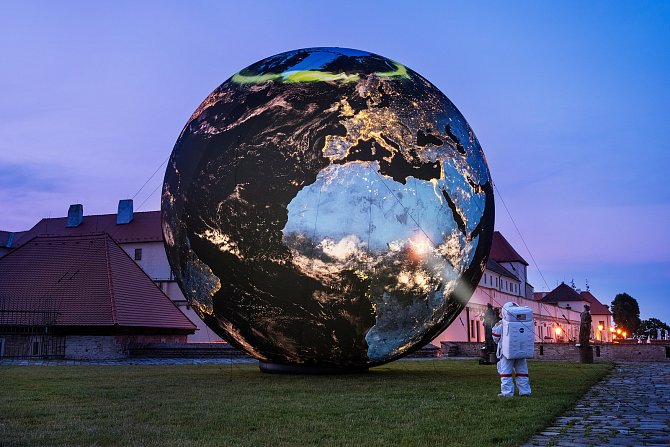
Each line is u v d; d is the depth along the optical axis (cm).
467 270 1269
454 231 1226
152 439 619
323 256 1146
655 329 11281
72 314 2350
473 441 603
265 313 1200
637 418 759
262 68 1328
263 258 1167
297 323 1195
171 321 2638
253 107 1249
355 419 736
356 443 599
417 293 1195
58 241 2723
